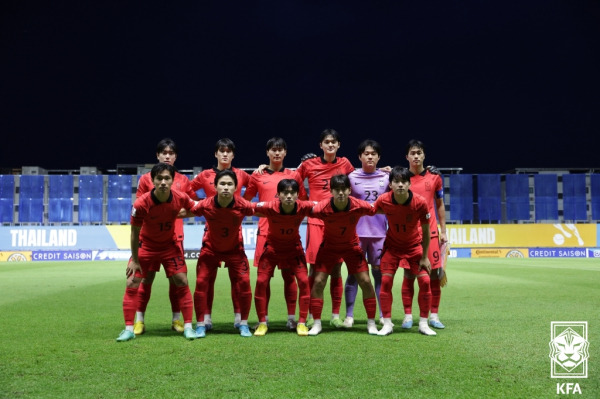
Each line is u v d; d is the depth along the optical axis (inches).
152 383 132.1
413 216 204.4
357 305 311.9
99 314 259.8
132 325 195.3
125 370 144.8
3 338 193.5
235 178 200.4
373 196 253.0
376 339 191.8
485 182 1133.1
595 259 905.5
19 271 616.7
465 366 148.4
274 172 261.1
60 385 130.9
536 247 1003.9
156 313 273.4
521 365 149.4
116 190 1104.2
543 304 287.9
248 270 210.8
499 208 1128.2
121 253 964.0
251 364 151.4
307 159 271.6
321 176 264.1
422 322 204.7
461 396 122.0
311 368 146.6
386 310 206.2
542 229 1011.3
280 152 257.4
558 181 1173.7
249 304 207.8
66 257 959.6
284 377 137.3
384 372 142.2
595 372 142.0
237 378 136.5
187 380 134.7
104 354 165.3
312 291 209.9
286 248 210.5
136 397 121.4
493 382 132.9
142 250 202.7
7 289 393.1
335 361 154.9
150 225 198.5
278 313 276.7
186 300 200.2
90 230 983.6
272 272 215.0
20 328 217.0
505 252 1002.7
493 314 251.8
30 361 155.6
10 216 1087.0
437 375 139.2
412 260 209.5
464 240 1008.2
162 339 193.0
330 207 201.5
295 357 160.4
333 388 127.7
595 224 1010.1
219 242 205.3
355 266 209.2
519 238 1008.2
